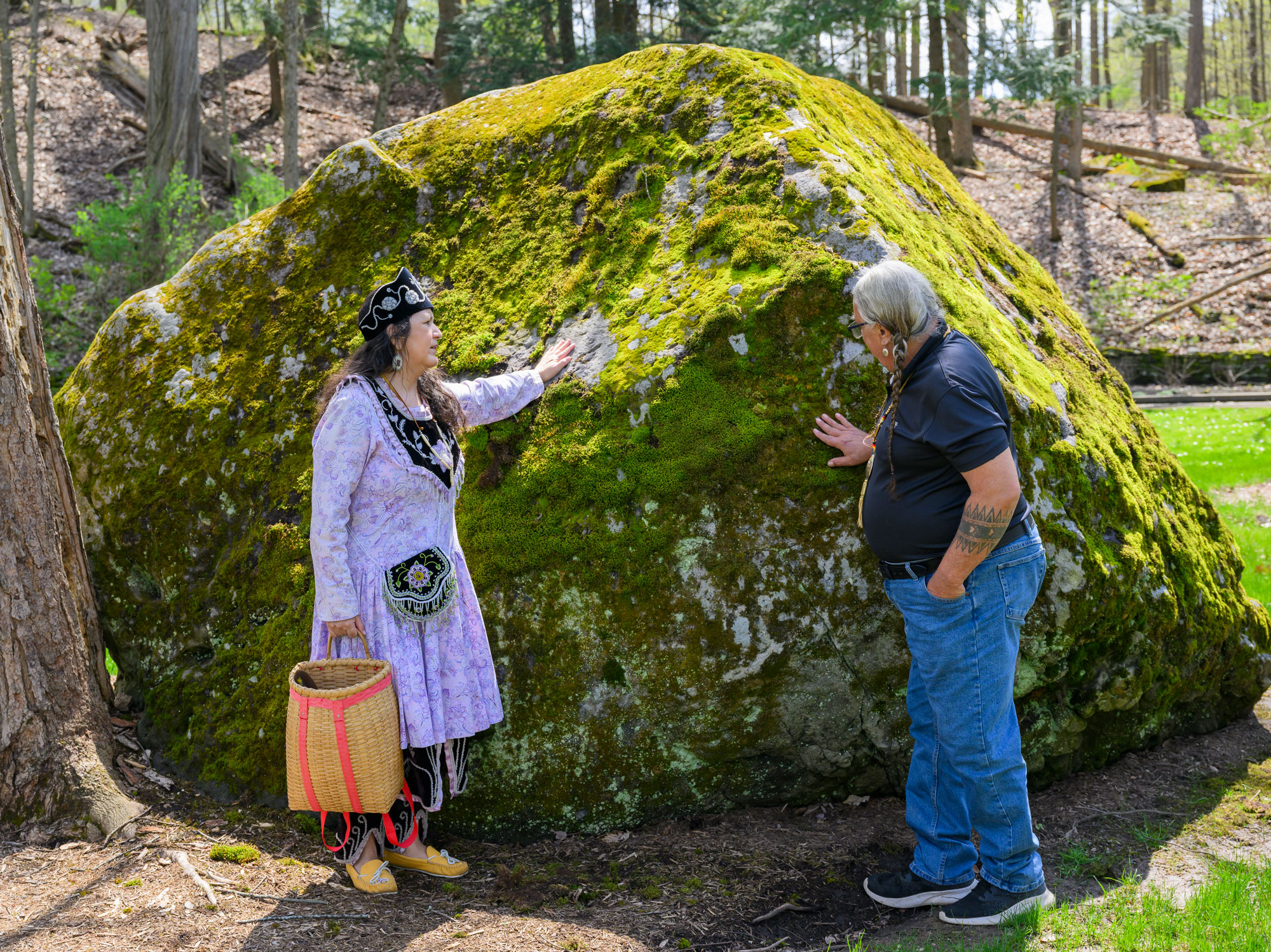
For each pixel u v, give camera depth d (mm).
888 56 24109
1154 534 3668
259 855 3098
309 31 22703
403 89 25562
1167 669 3645
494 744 3275
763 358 3295
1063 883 2941
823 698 3252
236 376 4004
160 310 4234
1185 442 11008
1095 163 25188
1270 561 6227
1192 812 3352
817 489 3184
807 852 3143
